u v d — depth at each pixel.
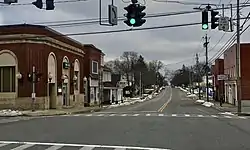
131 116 33.84
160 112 41.19
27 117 34.38
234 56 57.34
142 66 152.38
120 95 92.88
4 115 36.41
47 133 19.45
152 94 140.25
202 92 134.25
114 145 14.73
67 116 35.00
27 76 42.09
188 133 19.28
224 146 14.53
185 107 55.34
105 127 22.59
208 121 27.91
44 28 43.34
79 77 56.47
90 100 63.53
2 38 42.56
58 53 47.69
